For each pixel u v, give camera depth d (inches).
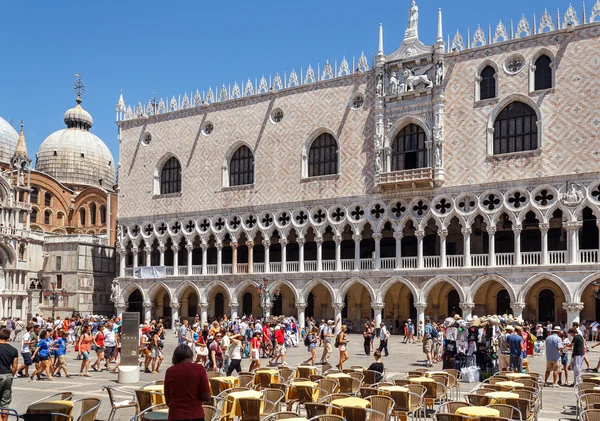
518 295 2206.0
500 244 2524.6
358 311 2780.5
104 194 4279.0
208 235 2962.6
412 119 2468.0
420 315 2389.3
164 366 1546.5
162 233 3105.3
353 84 2632.9
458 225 2600.9
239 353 1211.2
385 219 2502.5
